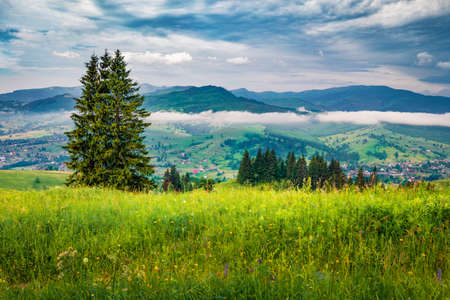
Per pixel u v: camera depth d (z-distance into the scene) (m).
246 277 3.75
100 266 5.06
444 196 6.45
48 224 6.91
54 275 4.86
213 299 3.31
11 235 6.00
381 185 8.12
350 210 6.11
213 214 7.24
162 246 5.63
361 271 3.95
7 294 3.93
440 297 3.11
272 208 6.84
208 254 5.04
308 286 3.38
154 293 3.48
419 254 4.50
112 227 6.70
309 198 7.30
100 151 27.73
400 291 3.25
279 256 4.77
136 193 15.19
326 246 4.98
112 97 29.05
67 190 14.88
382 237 5.06
